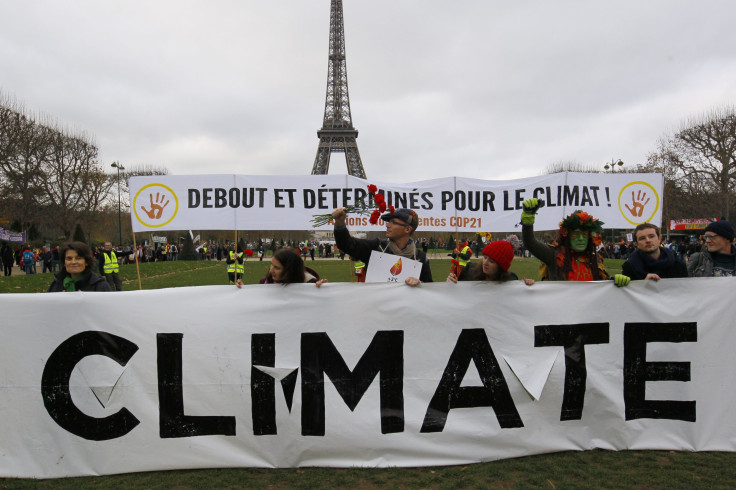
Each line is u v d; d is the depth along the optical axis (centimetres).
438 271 2794
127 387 440
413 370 461
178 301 450
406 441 448
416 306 464
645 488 391
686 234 4853
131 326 445
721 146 4616
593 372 477
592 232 511
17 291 1894
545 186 937
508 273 477
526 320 473
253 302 456
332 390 453
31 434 432
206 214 912
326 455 446
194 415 443
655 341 484
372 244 527
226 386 446
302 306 457
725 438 476
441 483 405
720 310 487
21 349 436
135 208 905
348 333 459
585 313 480
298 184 925
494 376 465
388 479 414
